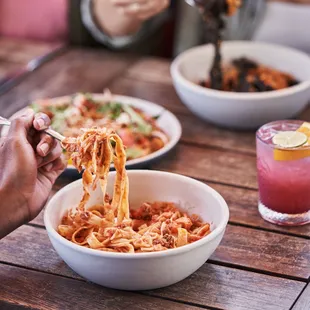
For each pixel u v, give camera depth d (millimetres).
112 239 751
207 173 958
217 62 1095
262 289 746
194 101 1060
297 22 1432
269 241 818
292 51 1169
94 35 1459
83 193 822
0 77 1275
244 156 1002
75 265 729
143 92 1197
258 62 1191
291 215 842
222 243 813
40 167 818
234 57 1191
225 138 1052
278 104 1027
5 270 774
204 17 1083
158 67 1297
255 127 1061
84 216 781
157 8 1276
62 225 785
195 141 1041
